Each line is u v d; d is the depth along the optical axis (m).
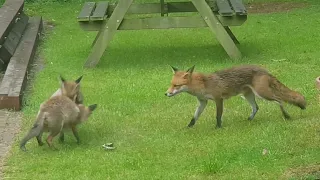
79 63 17.17
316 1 24.77
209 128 11.82
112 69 16.41
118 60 17.31
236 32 20.30
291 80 14.80
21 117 12.98
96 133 11.80
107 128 12.05
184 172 9.83
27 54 16.88
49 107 10.95
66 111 11.02
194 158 10.36
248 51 17.73
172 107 13.17
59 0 26.56
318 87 10.96
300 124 11.67
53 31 21.59
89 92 14.44
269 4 24.73
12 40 17.83
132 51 18.28
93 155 10.73
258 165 9.95
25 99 14.02
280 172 9.66
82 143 11.35
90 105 12.52
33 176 9.99
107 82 15.24
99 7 17.77
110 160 10.45
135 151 10.83
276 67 15.98
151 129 11.92
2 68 16.83
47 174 10.05
